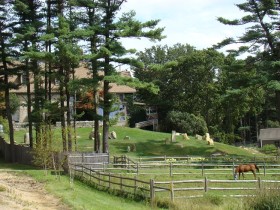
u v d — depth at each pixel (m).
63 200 22.45
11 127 50.81
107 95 43.41
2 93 68.81
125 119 86.44
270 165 39.94
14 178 33.38
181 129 80.19
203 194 24.14
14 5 44.88
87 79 41.88
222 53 85.38
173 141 63.81
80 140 63.62
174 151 59.16
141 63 43.44
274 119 107.81
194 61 86.56
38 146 34.72
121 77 42.25
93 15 43.84
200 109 87.38
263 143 85.00
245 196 21.34
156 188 23.58
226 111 87.56
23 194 24.12
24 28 45.72
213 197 22.73
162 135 69.44
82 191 27.00
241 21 49.88
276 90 49.31
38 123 43.44
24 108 76.75
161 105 88.94
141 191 24.55
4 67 48.47
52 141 35.00
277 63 47.56
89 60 42.69
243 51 50.31
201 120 81.25
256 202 17.72
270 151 68.19
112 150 57.81
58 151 36.22
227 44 50.94
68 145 43.72
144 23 41.81
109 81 42.59
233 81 50.69
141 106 91.31
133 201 24.17
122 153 56.62
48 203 21.78
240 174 36.28
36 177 33.69
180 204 21.42
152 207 22.03
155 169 39.41
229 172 37.38
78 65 44.88
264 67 48.97
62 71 45.38
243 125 104.94
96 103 44.25
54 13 47.81
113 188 27.12
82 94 46.44
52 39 43.19
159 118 89.44
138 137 67.38
